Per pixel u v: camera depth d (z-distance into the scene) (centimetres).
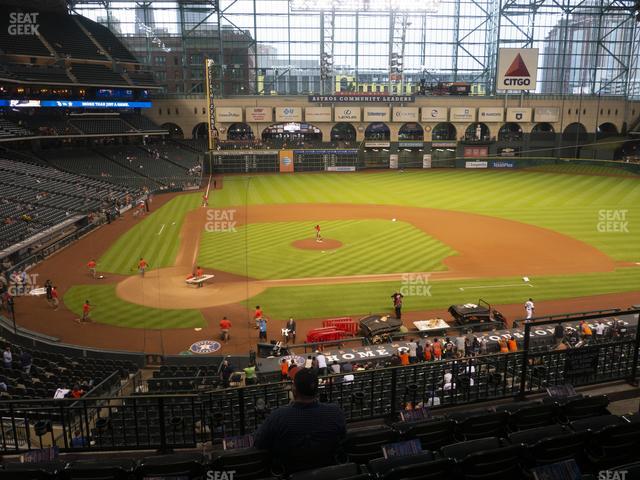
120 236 4056
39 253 3456
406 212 4972
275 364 1969
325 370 1764
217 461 571
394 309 2609
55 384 1691
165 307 2659
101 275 3152
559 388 827
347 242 3853
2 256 3123
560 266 3281
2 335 2336
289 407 520
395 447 615
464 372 1132
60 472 576
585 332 2070
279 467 586
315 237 4000
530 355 893
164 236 4038
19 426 1329
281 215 4869
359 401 908
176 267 3294
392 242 3850
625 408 830
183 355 2100
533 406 710
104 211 4550
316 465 530
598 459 580
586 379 919
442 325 2342
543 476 517
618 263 3331
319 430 513
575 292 2834
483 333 2223
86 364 1966
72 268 3284
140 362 2088
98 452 811
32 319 2509
